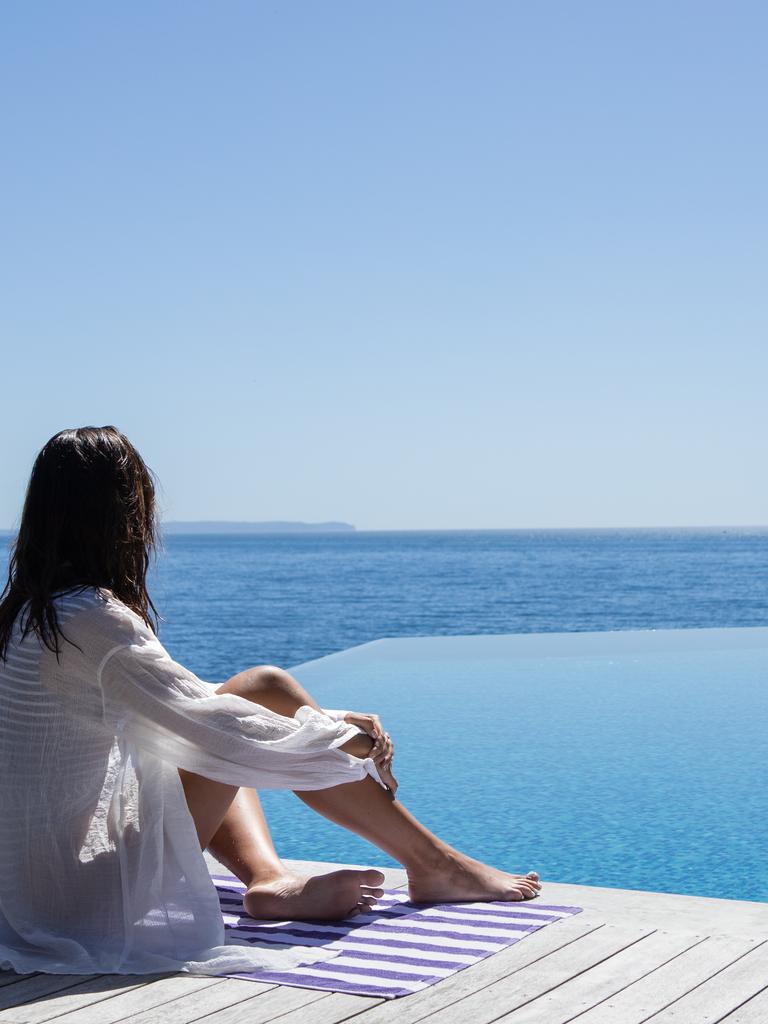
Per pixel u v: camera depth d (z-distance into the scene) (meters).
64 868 2.23
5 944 2.26
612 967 2.18
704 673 10.20
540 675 10.16
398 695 9.06
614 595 35.97
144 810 2.26
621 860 4.62
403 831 2.62
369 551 95.69
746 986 2.06
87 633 2.19
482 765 6.45
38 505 2.29
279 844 4.95
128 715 2.21
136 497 2.36
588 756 6.65
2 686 2.26
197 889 2.28
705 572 51.06
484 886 2.69
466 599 35.34
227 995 2.06
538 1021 1.90
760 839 4.92
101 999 2.04
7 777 2.24
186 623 28.06
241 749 2.25
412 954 2.27
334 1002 2.02
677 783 5.98
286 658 20.69
